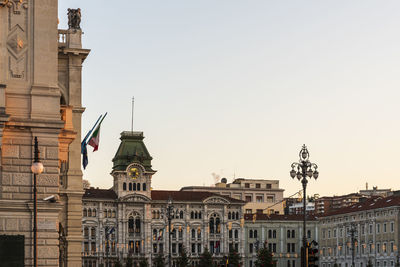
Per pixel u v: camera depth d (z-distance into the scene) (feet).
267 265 515.91
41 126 157.38
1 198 153.79
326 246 622.13
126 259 556.51
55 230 156.87
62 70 224.12
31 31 160.86
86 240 552.41
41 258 155.12
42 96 159.33
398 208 519.19
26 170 156.46
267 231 618.85
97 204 559.38
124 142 581.94
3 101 155.02
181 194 590.55
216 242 588.50
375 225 547.49
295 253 625.82
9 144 155.94
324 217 625.00
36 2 161.38
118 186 567.18
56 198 156.66
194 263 579.07
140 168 572.51
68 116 188.75
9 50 158.71
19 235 153.38
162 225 574.56
